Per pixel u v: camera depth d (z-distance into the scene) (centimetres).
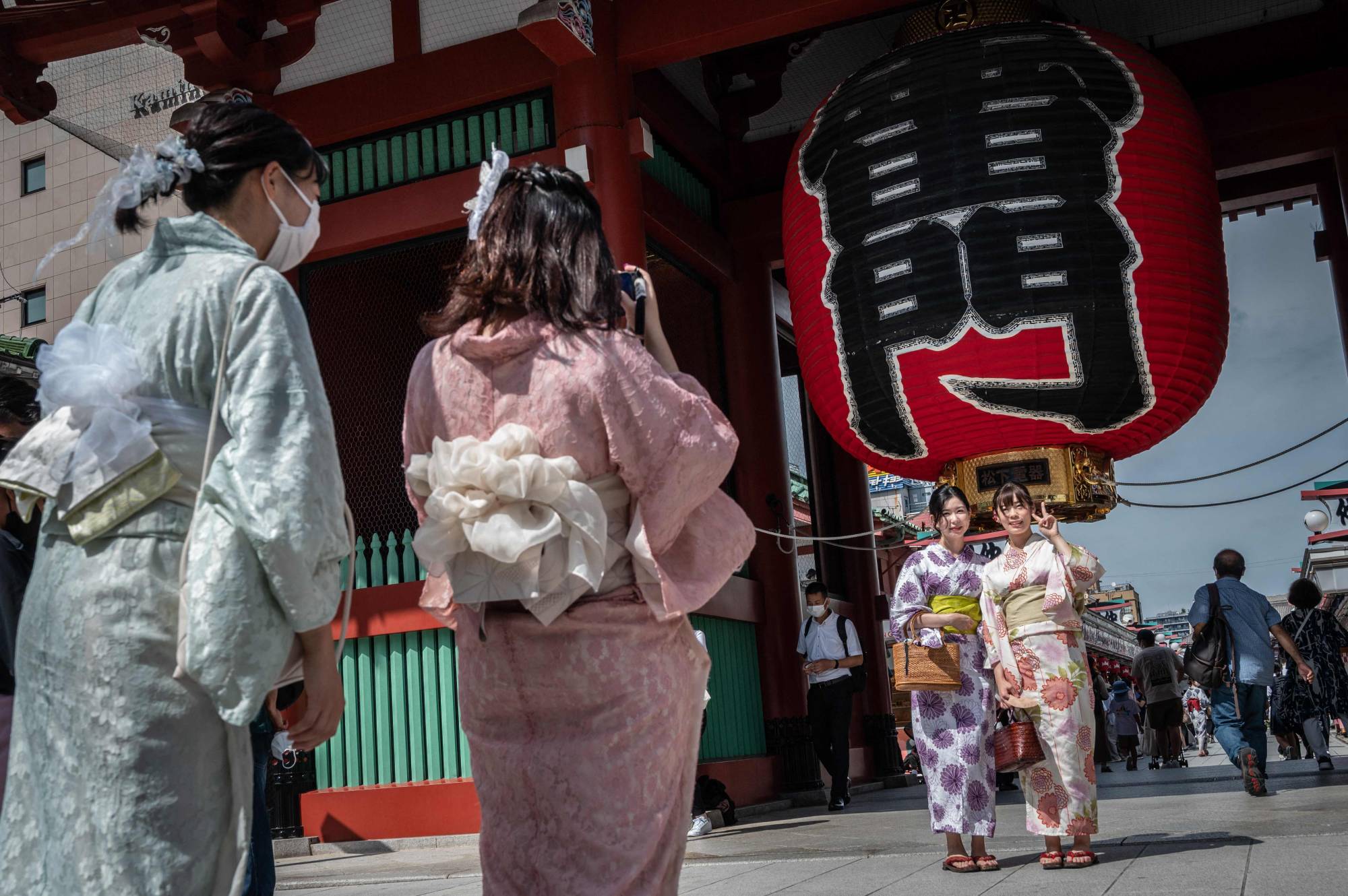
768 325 1122
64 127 930
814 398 852
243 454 164
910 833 669
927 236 746
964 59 771
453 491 186
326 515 167
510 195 204
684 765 198
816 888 449
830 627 989
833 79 1140
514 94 884
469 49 890
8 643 299
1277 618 804
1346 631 984
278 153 198
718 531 203
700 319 1080
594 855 181
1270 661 786
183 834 160
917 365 756
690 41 840
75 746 162
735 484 1075
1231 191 1147
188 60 911
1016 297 729
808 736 1039
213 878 162
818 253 802
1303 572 1823
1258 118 997
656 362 198
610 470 192
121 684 161
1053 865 473
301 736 176
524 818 186
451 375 200
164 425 172
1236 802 694
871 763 1303
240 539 161
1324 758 969
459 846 779
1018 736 480
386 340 996
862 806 964
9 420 322
